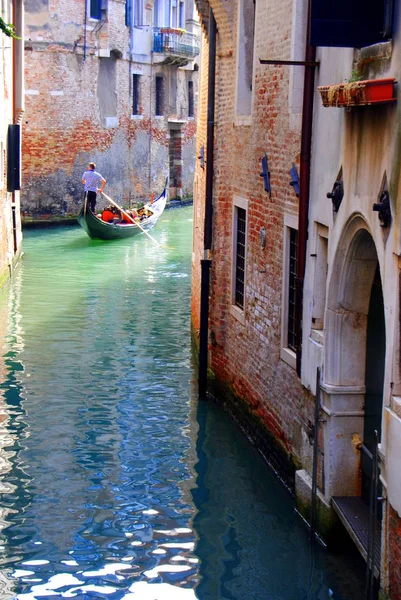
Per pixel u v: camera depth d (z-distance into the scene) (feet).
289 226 35.24
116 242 100.89
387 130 24.30
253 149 40.63
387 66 24.57
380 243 24.84
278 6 36.60
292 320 35.73
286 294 35.96
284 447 35.68
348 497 29.96
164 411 44.57
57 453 38.75
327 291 29.60
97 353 54.03
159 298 70.44
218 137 46.09
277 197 36.96
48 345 55.62
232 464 38.06
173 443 40.37
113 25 121.49
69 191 116.57
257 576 28.76
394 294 23.67
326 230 30.83
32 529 31.81
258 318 39.91
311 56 31.48
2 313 64.13
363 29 25.23
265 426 38.52
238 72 43.11
